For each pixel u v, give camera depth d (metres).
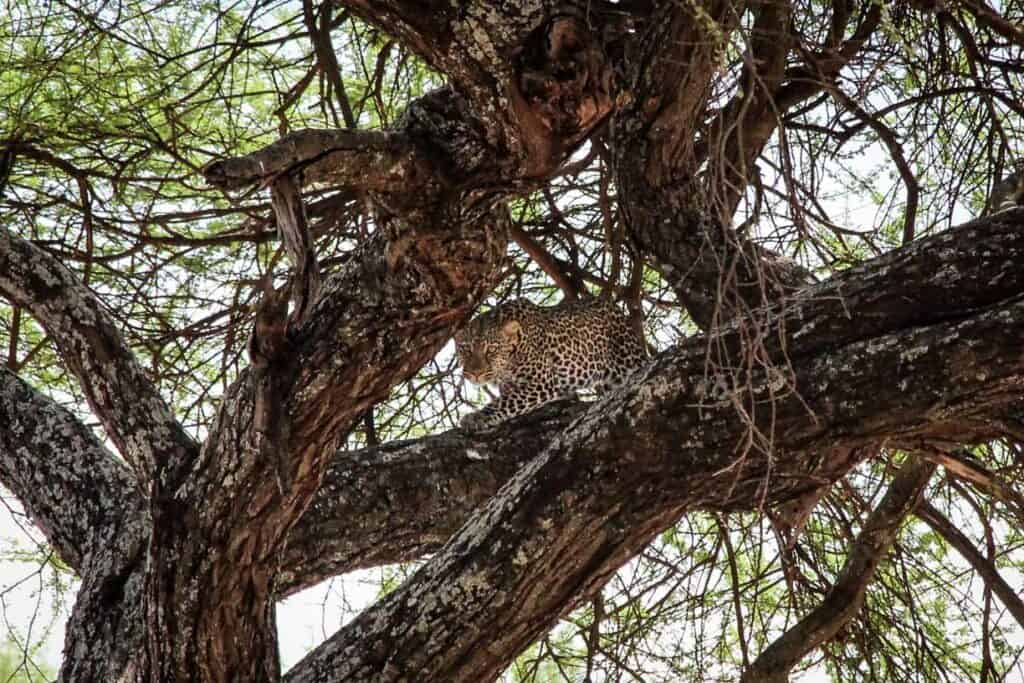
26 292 7.87
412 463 8.93
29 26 11.03
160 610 6.99
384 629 7.20
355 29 11.90
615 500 7.06
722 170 5.64
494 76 6.34
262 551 6.95
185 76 11.43
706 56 7.98
